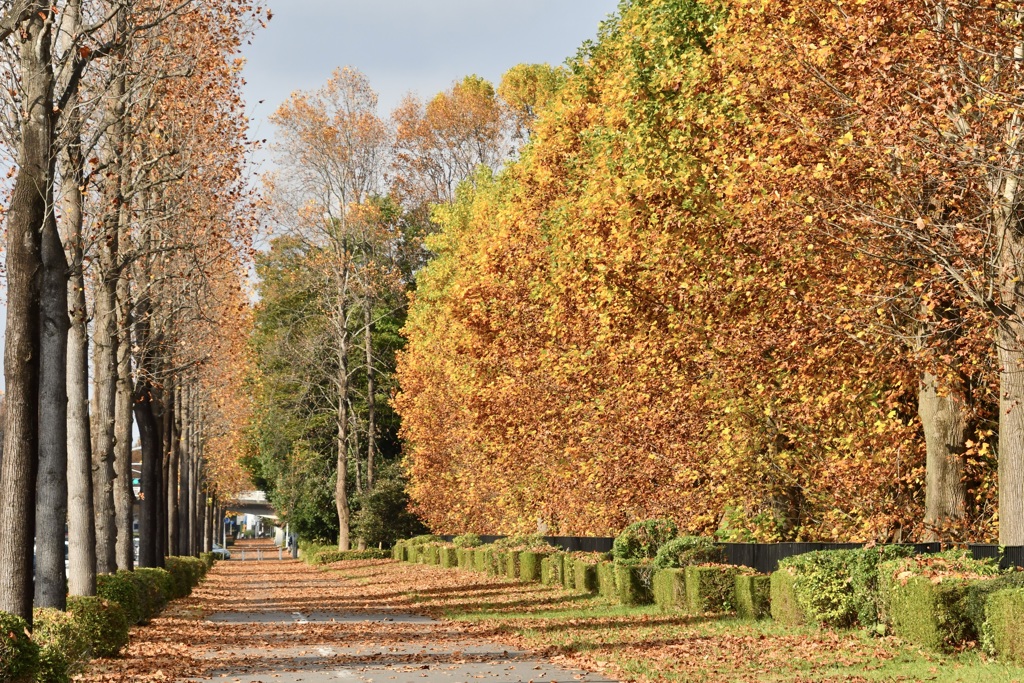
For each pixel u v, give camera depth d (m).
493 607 30.77
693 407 27.28
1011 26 17.52
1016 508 18.42
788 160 19.88
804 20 20.34
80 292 21.83
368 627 26.28
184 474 59.50
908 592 15.93
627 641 19.75
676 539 26.66
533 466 40.69
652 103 28.17
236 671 17.30
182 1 23.89
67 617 16.28
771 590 21.11
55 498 17.09
